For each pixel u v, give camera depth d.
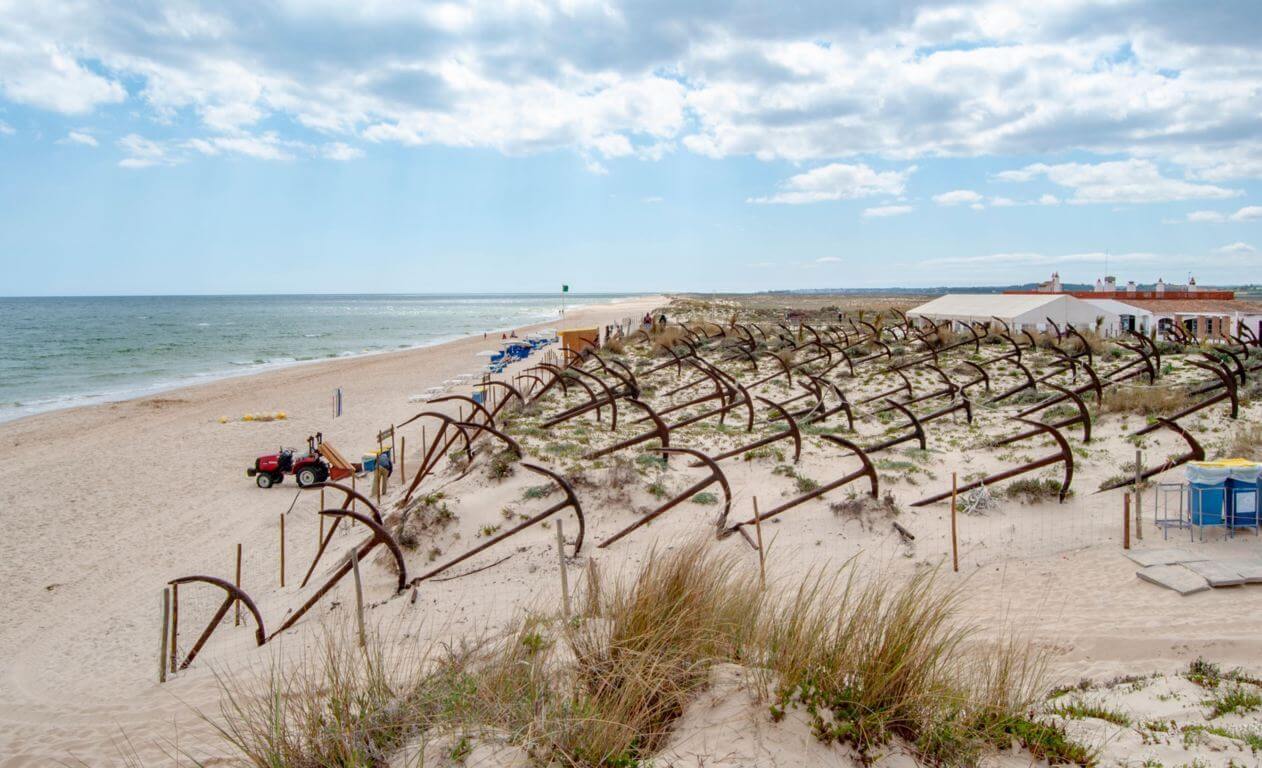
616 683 4.44
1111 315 33.97
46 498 16.72
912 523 10.90
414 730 4.20
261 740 4.35
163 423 25.84
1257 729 4.93
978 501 11.28
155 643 9.31
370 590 9.81
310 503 15.98
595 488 11.79
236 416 26.92
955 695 4.32
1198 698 5.55
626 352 35.59
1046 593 8.43
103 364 48.41
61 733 6.76
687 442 15.56
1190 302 37.88
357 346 64.69
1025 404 18.23
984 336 30.55
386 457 17.45
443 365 43.34
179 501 16.41
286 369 44.06
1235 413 14.35
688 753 3.87
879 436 15.81
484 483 12.46
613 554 10.07
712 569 5.51
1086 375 21.08
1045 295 36.38
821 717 4.05
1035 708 4.97
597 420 18.27
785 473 13.07
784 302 144.38
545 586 9.13
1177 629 7.15
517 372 33.31
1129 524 9.89
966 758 4.03
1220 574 8.29
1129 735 4.79
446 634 7.74
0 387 36.97
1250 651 6.66
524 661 4.67
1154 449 13.38
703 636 4.76
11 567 12.48
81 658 8.95
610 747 3.87
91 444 22.48
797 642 4.55
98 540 13.86
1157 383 19.17
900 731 4.14
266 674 7.38
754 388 22.72
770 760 3.77
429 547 10.69
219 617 8.33
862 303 125.31
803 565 9.54
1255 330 31.55
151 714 6.92
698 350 32.16
